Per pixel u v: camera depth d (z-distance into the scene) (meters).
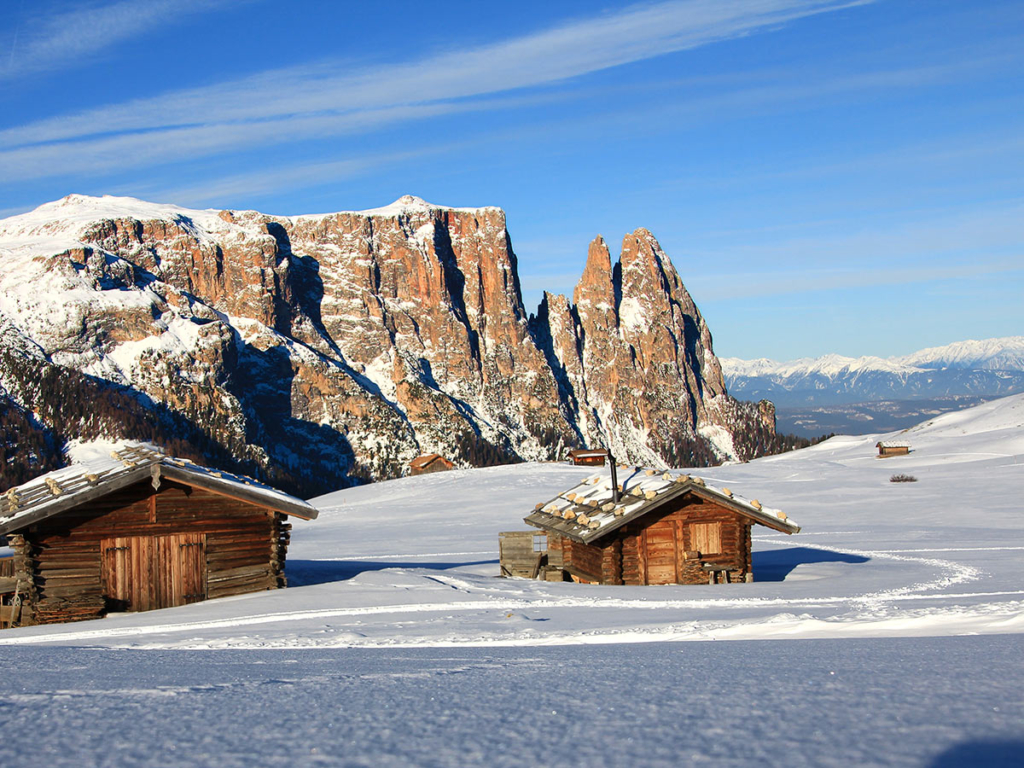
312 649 11.63
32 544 24.52
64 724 5.05
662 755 4.14
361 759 4.20
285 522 28.42
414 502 104.19
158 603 25.75
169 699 5.93
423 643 12.73
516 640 12.67
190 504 26.48
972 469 102.56
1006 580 24.50
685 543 30.36
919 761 3.85
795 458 164.88
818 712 4.95
